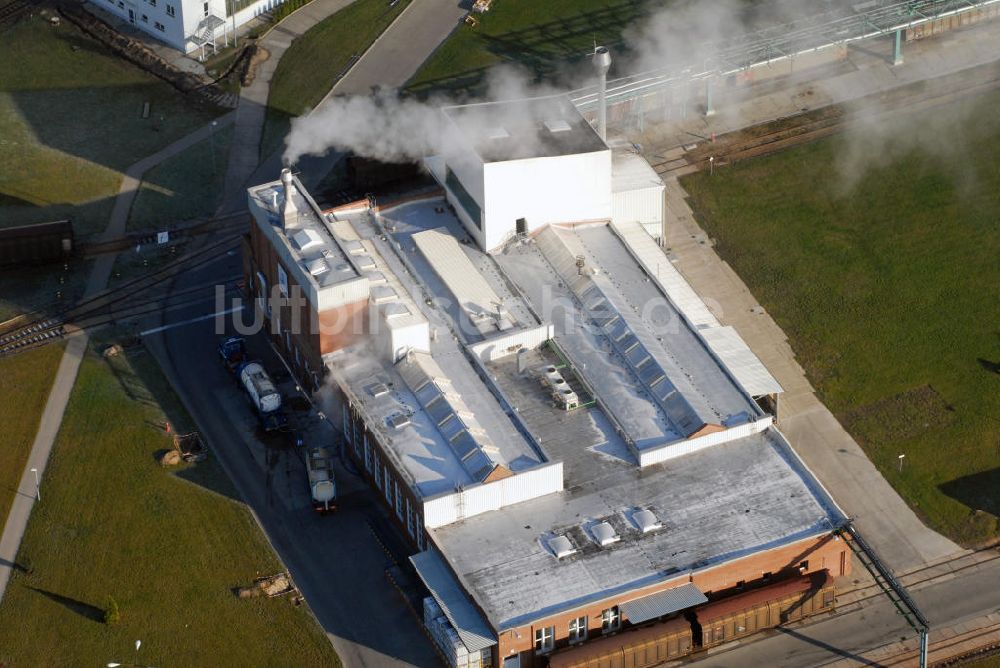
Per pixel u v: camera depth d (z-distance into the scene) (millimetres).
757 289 143375
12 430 127625
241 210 154750
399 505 116188
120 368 134750
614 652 105000
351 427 122938
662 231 144750
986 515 119750
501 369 126062
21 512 119688
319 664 107562
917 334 137500
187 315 141375
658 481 115500
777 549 109562
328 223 130125
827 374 133875
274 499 121312
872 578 114312
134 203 154750
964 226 149375
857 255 146625
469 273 133625
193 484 122438
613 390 122875
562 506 113438
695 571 107625
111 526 118438
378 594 113188
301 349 130500
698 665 107562
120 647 108438
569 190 136500
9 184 156000
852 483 123125
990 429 127562
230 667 107250
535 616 104375
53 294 143625
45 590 112875
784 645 109062
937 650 108438
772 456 117375
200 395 131875
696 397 120688
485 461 113375
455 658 104750
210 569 114938
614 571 107875
